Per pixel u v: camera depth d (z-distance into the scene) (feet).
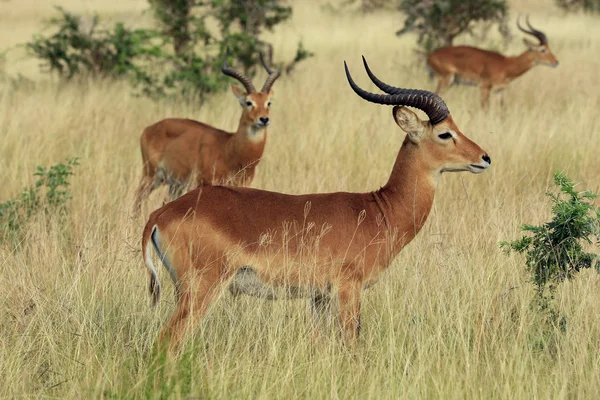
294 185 51.01
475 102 89.56
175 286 31.32
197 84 79.61
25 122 66.85
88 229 43.09
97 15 96.73
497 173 52.42
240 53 92.53
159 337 29.73
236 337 31.83
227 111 74.59
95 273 35.91
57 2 208.54
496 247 38.34
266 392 27.45
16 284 34.81
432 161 33.12
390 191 33.40
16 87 90.12
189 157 53.26
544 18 174.50
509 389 27.40
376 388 28.04
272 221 31.42
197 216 30.48
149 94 80.59
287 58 115.75
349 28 153.99
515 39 137.18
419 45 112.47
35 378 29.14
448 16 110.52
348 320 31.73
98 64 94.17
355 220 32.17
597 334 30.91
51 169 48.01
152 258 31.14
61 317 32.30
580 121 65.21
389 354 30.48
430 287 34.99
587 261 33.88
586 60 112.78
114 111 74.38
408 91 32.86
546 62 90.02
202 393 27.48
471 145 32.89
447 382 28.17
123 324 32.68
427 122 33.06
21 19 180.45
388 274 36.09
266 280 31.50
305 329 31.76
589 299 33.06
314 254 31.45
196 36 91.86
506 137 60.80
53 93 82.94
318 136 61.72
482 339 31.76
